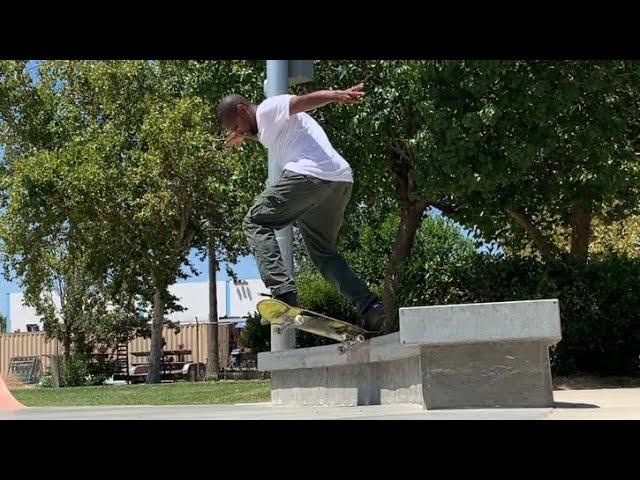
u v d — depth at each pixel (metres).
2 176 24.77
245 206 14.54
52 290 26.34
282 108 4.50
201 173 20.38
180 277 24.67
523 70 9.17
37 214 21.66
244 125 4.70
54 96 24.02
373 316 4.77
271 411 4.14
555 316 3.59
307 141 4.52
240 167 11.78
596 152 9.67
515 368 3.71
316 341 17.94
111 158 21.00
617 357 8.99
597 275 8.93
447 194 10.48
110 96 22.00
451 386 3.75
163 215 20.56
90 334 26.42
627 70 9.41
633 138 11.49
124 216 20.98
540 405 3.67
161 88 22.12
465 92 9.37
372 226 14.45
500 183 9.80
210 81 11.41
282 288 4.47
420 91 9.43
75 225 22.23
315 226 4.75
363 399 5.25
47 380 24.98
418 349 3.83
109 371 26.47
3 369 30.98
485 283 9.25
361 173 11.04
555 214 11.60
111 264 23.48
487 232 11.90
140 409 5.07
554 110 9.19
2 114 23.97
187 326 30.39
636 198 11.16
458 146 9.20
